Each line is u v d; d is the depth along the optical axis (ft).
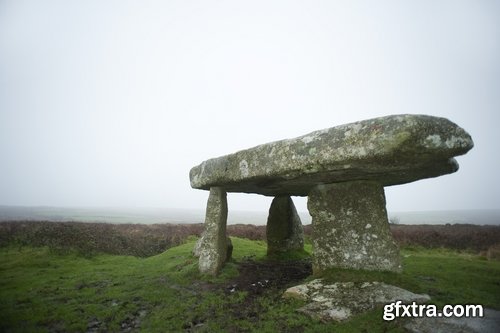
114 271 25.22
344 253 18.58
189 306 16.58
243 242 40.63
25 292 19.25
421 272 22.15
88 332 13.74
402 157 12.96
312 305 15.05
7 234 38.99
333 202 19.69
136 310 16.19
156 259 30.19
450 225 85.56
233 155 20.26
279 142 17.01
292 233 31.91
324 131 14.84
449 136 12.37
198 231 54.39
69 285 20.92
